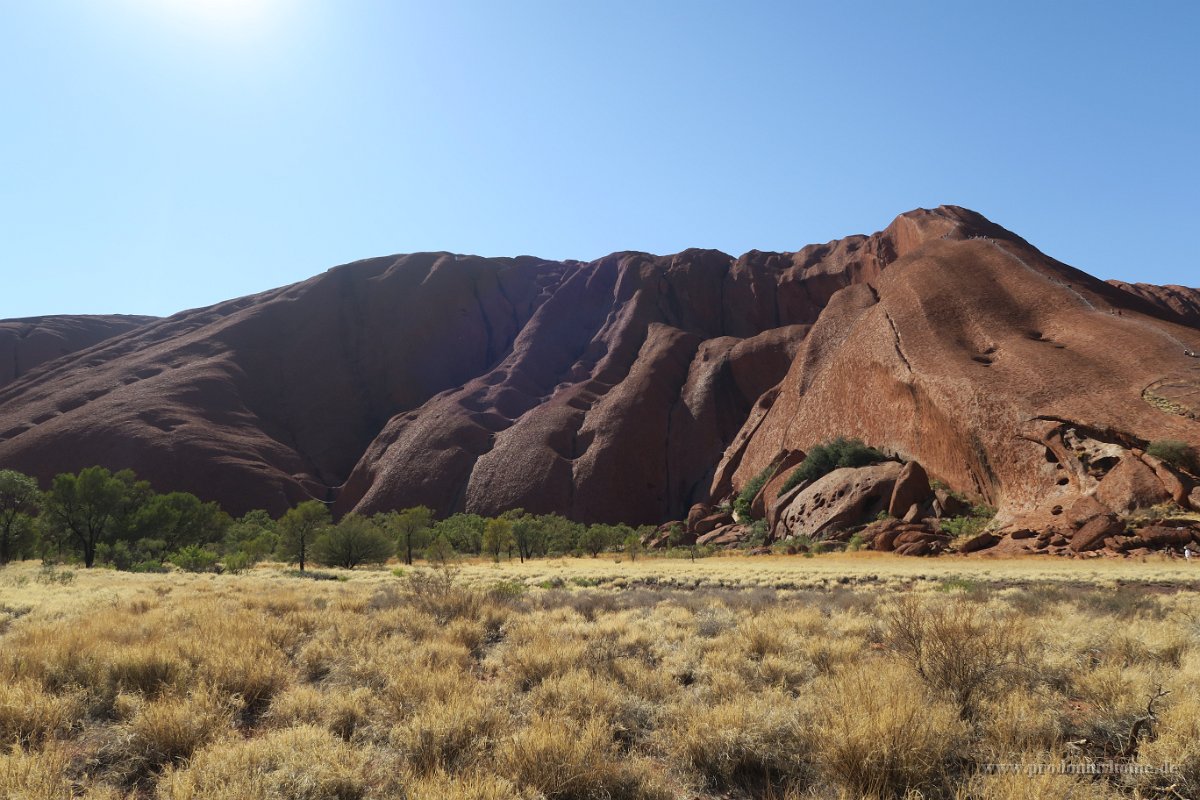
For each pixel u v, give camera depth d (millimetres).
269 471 114938
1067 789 3844
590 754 4602
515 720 5801
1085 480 46406
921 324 75438
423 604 11867
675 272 183500
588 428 123000
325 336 165000
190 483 106688
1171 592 18953
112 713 6062
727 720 5152
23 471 105250
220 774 4398
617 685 6543
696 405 128750
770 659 7230
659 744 5395
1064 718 5324
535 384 152875
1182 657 7043
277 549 53344
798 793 4379
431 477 114812
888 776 4246
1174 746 4340
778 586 23125
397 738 5227
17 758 4375
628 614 11758
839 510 59812
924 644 6492
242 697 6312
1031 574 27047
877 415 73438
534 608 12938
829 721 4980
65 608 12711
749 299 177875
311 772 4383
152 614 10883
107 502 48938
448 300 181625
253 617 10578
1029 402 55094
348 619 10516
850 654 7543
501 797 4051
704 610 11750
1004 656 6289
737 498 83812
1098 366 57688
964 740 4805
